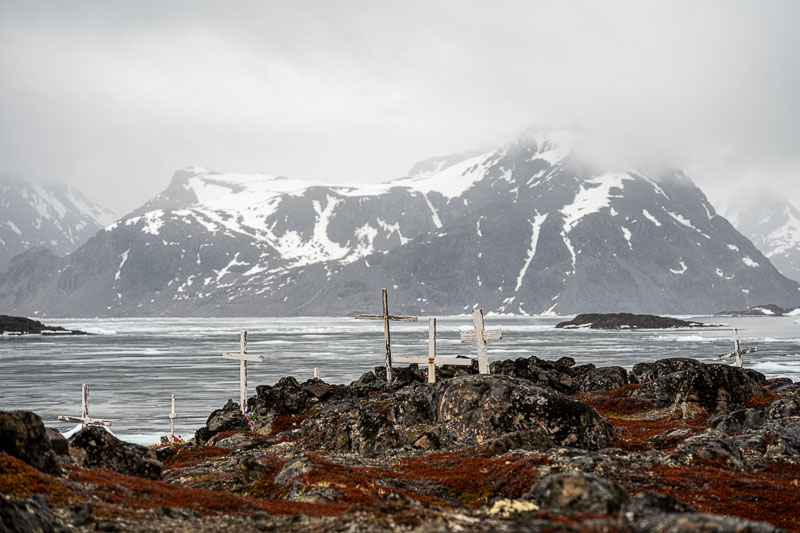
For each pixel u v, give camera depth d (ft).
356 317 139.33
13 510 35.17
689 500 56.59
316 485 59.93
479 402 85.51
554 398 83.87
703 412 113.60
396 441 82.38
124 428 191.72
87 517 39.86
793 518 52.44
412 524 38.47
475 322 112.16
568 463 63.21
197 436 123.24
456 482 62.13
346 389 140.15
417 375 147.33
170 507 45.68
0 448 46.88
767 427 89.66
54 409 232.53
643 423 116.98
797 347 565.12
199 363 445.37
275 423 122.01
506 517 40.73
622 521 35.27
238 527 42.19
